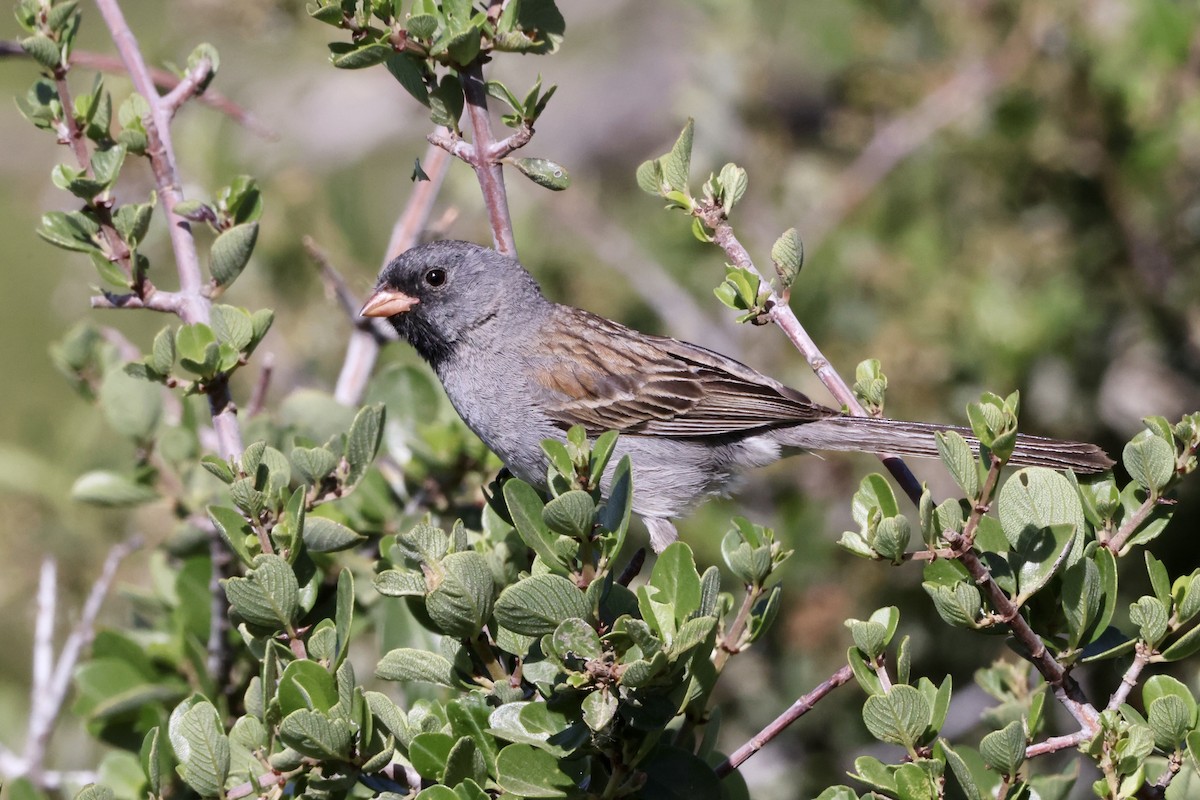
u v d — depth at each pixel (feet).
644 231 48.62
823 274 43.50
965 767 19.24
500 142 24.82
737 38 47.19
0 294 51.83
